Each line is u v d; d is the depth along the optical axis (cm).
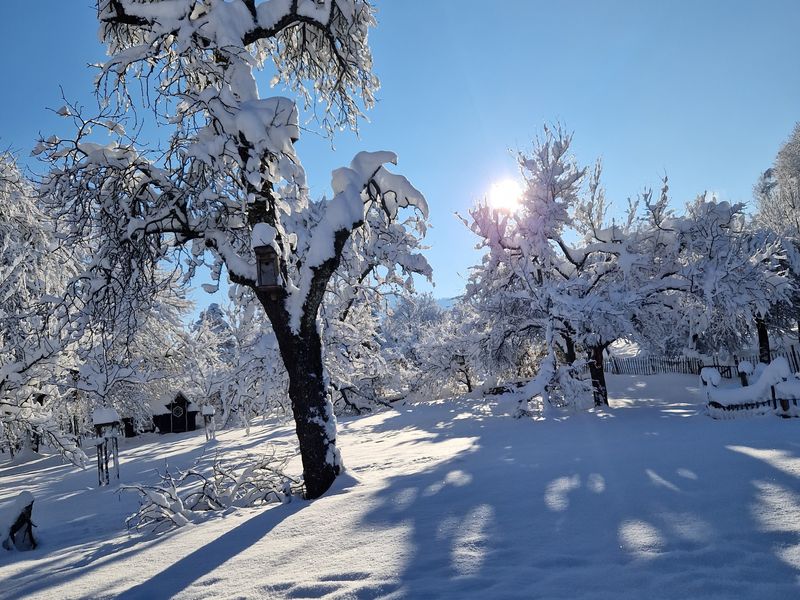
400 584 359
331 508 662
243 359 2222
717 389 1329
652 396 2598
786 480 493
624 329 1977
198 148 861
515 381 2992
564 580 331
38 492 1545
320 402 893
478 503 554
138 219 920
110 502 1216
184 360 3092
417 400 3641
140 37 1122
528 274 2145
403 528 503
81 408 2534
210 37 916
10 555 763
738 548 343
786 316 2884
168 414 4275
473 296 2473
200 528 717
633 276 2094
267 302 907
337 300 2364
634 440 948
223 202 951
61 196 916
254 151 849
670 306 2130
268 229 871
